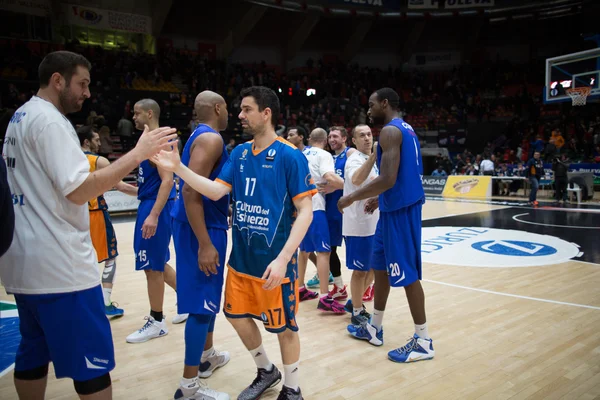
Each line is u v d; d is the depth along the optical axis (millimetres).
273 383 2543
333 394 2479
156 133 1863
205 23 22922
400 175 2844
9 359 2953
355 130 3744
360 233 3426
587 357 2898
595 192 15422
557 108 22734
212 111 2539
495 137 22531
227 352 2943
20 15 17844
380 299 3176
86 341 1746
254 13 22219
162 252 3301
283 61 26438
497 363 2844
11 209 1462
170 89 20016
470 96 24422
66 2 18844
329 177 3746
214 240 2412
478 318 3709
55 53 1817
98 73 17688
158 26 21062
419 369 2787
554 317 3701
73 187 1650
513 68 25344
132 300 4352
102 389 1798
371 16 23938
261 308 2238
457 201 13945
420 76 26469
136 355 3049
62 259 1691
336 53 27328
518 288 4609
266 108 2203
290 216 2229
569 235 7738
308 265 5906
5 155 1783
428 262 5914
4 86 15523
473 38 26156
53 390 2568
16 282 1686
